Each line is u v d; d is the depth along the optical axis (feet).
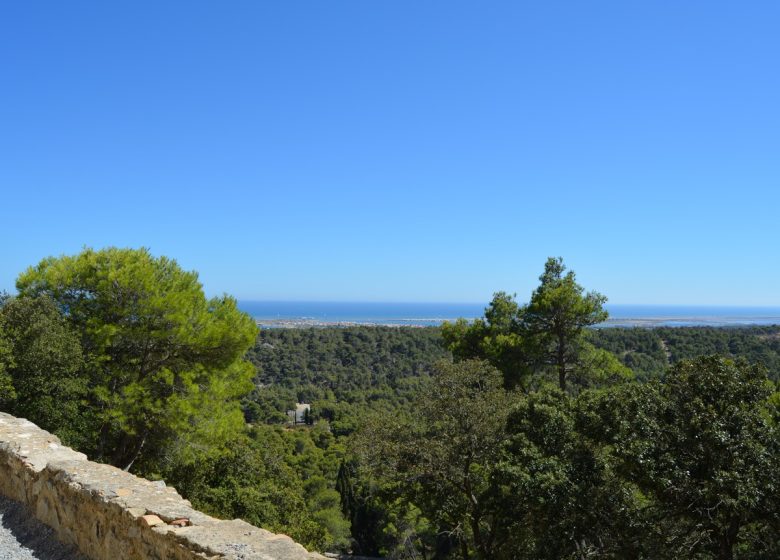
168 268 52.75
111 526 19.35
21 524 23.62
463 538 50.65
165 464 52.49
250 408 209.56
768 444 32.55
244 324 53.31
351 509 116.26
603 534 37.68
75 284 47.96
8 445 27.45
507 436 46.32
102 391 44.83
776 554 33.06
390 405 186.91
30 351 39.58
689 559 33.71
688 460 33.83
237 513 57.47
